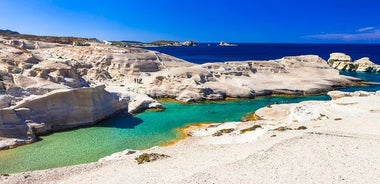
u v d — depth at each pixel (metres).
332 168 25.78
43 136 47.03
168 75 78.50
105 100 56.88
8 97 49.31
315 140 32.19
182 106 66.62
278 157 28.27
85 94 52.50
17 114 46.09
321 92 84.19
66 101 51.22
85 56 94.81
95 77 82.19
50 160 38.34
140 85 77.69
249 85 81.19
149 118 57.28
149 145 43.62
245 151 31.16
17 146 42.69
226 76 85.81
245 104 69.56
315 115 49.75
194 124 53.91
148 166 29.80
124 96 64.69
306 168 25.94
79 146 43.16
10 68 59.56
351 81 98.06
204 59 183.88
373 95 59.22
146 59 96.94
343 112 47.78
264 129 41.09
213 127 50.16
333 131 35.25
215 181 24.20
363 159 27.25
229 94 75.19
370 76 118.38
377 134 33.97
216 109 64.62
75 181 27.59
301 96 79.44
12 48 71.44
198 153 33.09
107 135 47.75
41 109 49.00
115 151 41.41
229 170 26.05
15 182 28.28
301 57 116.88
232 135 42.06
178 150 36.03
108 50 97.38
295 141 32.03
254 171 25.72
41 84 56.97
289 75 96.62
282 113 58.56
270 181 23.92
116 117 57.56
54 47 110.12
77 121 51.66
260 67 97.75
